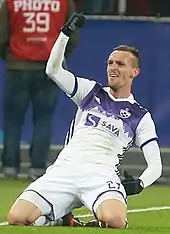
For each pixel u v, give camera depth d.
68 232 10.84
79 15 11.60
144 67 20.11
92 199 11.39
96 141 11.69
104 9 21.06
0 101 20.12
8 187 18.12
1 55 18.77
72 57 20.11
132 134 11.80
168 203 16.14
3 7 18.48
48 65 11.69
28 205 11.37
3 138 19.75
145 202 16.27
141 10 21.17
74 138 11.78
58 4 18.36
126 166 20.25
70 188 11.51
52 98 18.77
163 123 20.19
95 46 20.12
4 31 18.52
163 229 11.87
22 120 19.08
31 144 18.91
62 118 20.17
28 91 18.80
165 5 21.33
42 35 18.45
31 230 10.93
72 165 11.58
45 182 11.55
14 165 19.36
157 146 11.79
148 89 20.11
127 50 11.88
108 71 11.87
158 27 20.09
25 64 18.61
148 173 11.66
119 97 11.87
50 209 11.47
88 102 11.86
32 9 18.41
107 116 11.77
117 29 20.11
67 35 11.62
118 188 11.42
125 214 11.28
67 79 11.76
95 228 11.23
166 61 20.11
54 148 20.14
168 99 20.12
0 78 20.11
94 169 11.53
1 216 13.52
